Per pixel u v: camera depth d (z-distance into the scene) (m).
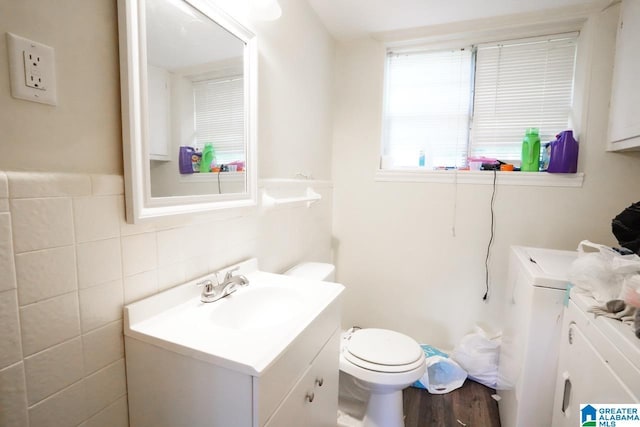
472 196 2.02
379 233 2.26
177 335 0.79
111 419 0.82
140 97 0.81
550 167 1.82
